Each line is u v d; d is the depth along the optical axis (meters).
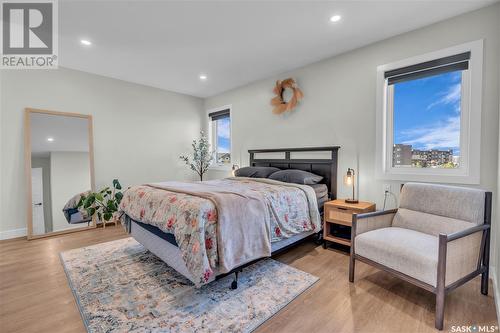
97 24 2.42
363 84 2.90
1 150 3.12
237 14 2.27
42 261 2.49
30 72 3.29
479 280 2.08
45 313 1.66
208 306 1.72
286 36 2.67
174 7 2.15
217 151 5.27
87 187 3.73
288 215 2.39
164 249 2.19
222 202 1.86
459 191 1.91
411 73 2.57
